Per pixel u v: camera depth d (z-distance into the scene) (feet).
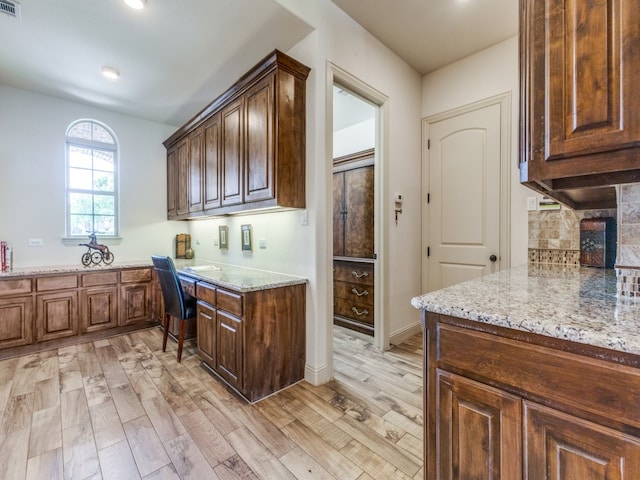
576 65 2.74
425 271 10.83
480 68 9.51
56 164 11.04
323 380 7.41
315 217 7.35
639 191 3.31
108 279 10.75
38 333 9.36
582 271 5.91
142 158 13.04
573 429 2.42
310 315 7.45
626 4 2.48
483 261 9.45
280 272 8.54
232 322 6.82
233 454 4.97
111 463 4.75
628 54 2.48
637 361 2.15
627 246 3.40
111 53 8.23
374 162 9.85
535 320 2.60
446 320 3.22
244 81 7.81
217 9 6.56
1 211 10.03
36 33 7.37
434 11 7.84
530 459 2.64
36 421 5.78
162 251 13.64
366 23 8.27
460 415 3.09
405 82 10.09
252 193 7.72
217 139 9.31
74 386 7.13
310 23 7.02
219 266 10.81
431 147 10.69
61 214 11.15
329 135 7.51
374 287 9.86
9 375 7.71
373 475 4.57
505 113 9.00
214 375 7.70
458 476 3.12
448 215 10.26
